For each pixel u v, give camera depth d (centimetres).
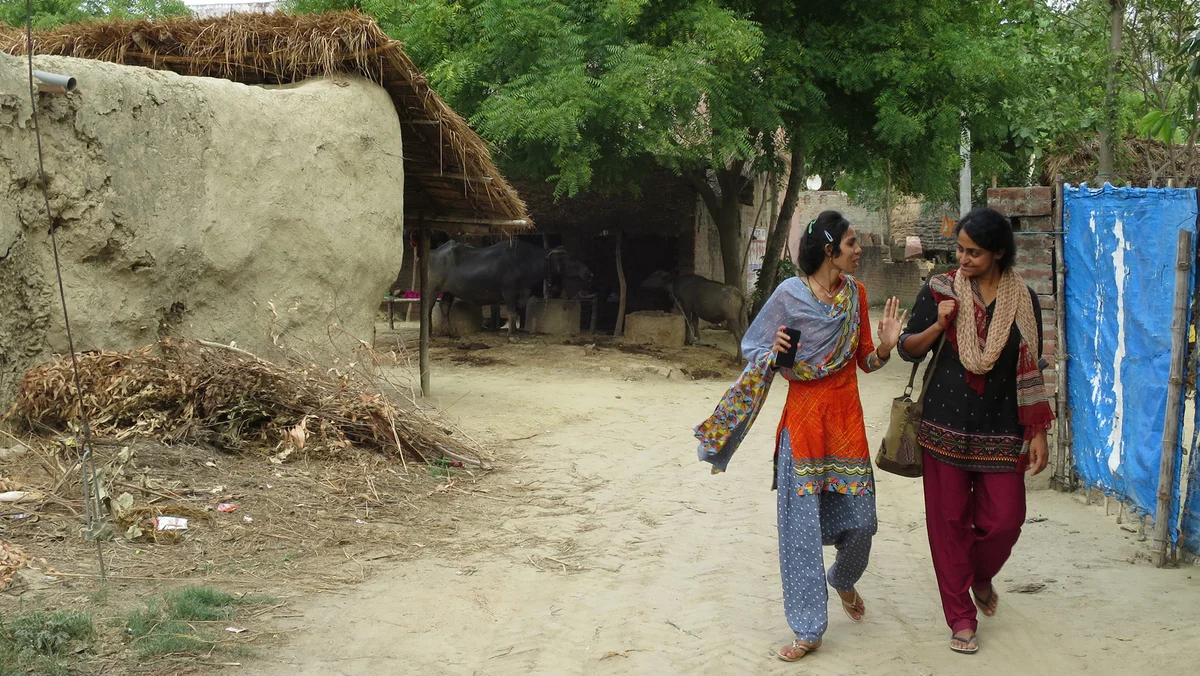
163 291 736
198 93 756
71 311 670
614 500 697
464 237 2083
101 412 646
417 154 1043
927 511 431
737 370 1584
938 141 1481
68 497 546
